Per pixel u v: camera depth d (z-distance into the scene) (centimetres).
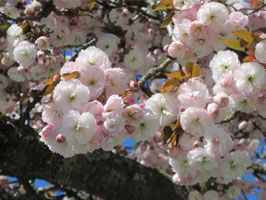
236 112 114
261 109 90
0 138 119
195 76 92
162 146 96
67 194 158
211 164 95
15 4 144
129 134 84
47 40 123
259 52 86
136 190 124
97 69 82
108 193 123
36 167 120
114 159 126
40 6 136
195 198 134
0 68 150
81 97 81
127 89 86
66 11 132
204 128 87
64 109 81
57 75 83
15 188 161
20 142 120
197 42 100
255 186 185
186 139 90
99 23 139
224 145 90
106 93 84
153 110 90
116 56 127
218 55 90
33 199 147
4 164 119
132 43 141
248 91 87
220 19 97
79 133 80
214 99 87
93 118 79
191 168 99
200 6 99
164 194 126
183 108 88
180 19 102
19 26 123
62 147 84
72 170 121
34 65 130
